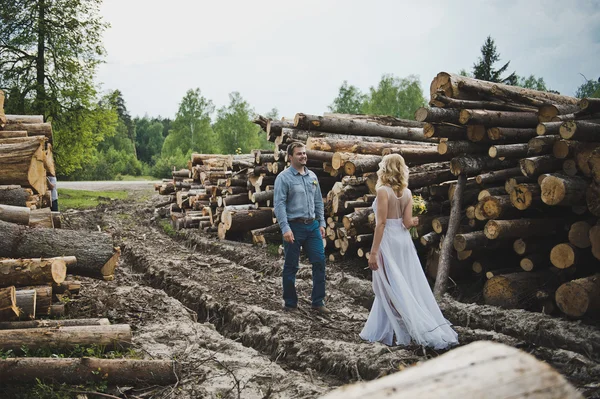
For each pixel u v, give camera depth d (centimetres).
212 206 1300
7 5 2114
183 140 5562
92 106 2298
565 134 500
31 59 2197
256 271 850
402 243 466
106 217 1634
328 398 89
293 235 596
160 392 369
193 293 690
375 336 472
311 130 923
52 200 975
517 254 655
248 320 560
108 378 374
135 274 870
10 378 358
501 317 505
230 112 5562
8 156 524
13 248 464
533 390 87
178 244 1166
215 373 400
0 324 426
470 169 644
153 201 2217
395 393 87
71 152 2295
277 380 392
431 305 462
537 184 571
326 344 455
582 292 479
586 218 582
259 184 1057
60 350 409
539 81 5203
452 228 633
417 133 982
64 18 2206
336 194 811
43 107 2167
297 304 616
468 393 86
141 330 495
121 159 5659
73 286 581
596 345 423
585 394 330
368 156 812
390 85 4994
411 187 714
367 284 676
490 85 670
